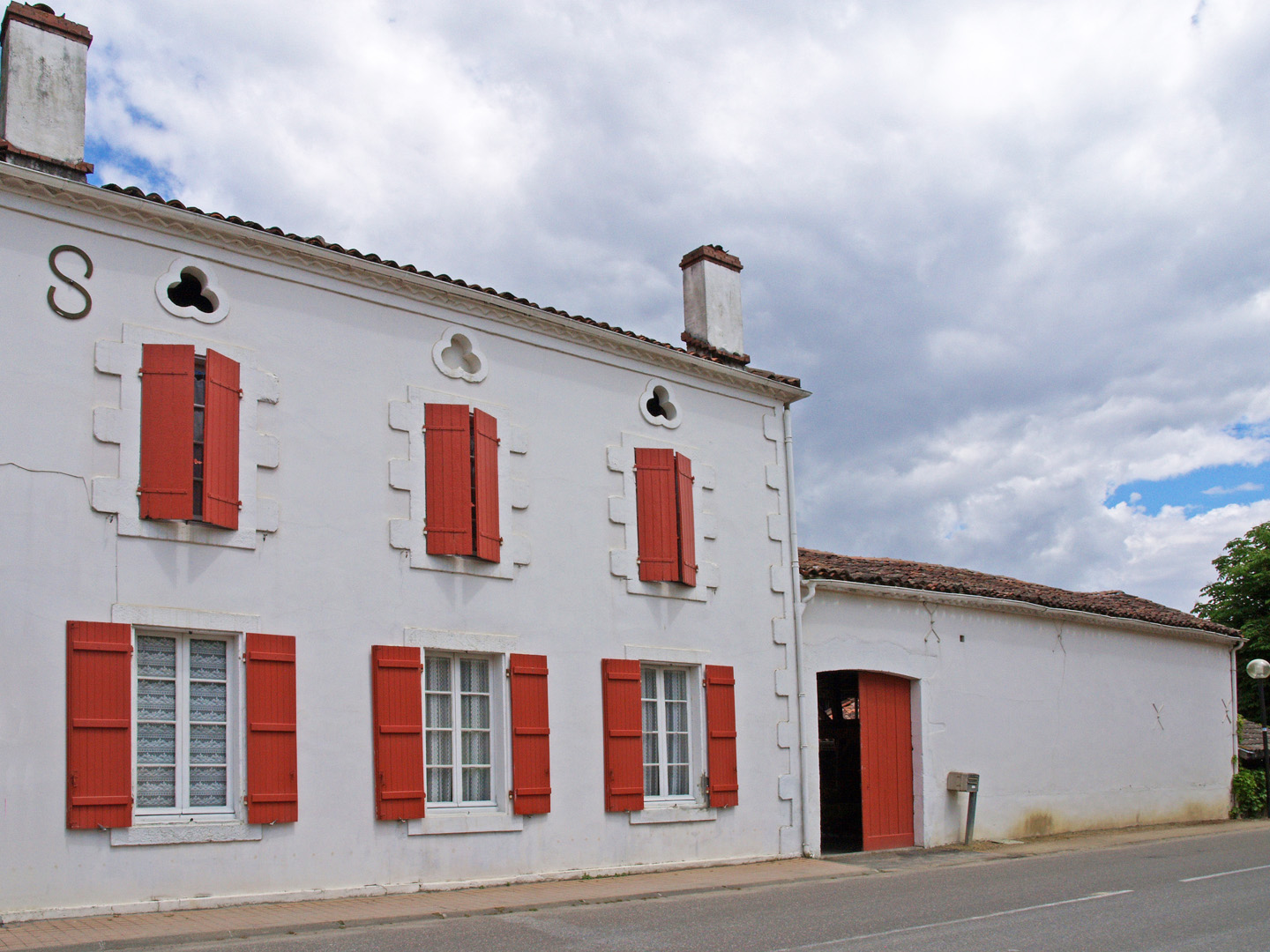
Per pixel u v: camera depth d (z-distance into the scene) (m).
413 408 11.57
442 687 11.50
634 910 10.10
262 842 9.80
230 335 10.41
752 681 14.33
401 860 10.69
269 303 10.73
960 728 16.97
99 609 9.22
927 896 11.04
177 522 9.74
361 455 11.10
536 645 12.16
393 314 11.63
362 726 10.62
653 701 13.43
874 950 8.00
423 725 11.12
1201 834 18.69
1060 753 18.72
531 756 11.80
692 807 13.34
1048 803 18.23
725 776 13.66
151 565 9.55
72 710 8.92
